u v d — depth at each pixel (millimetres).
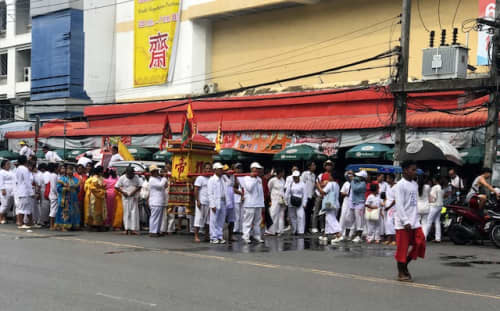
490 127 15602
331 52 25609
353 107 21297
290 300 7723
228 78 29625
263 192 15516
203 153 15641
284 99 23312
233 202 14898
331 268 10531
